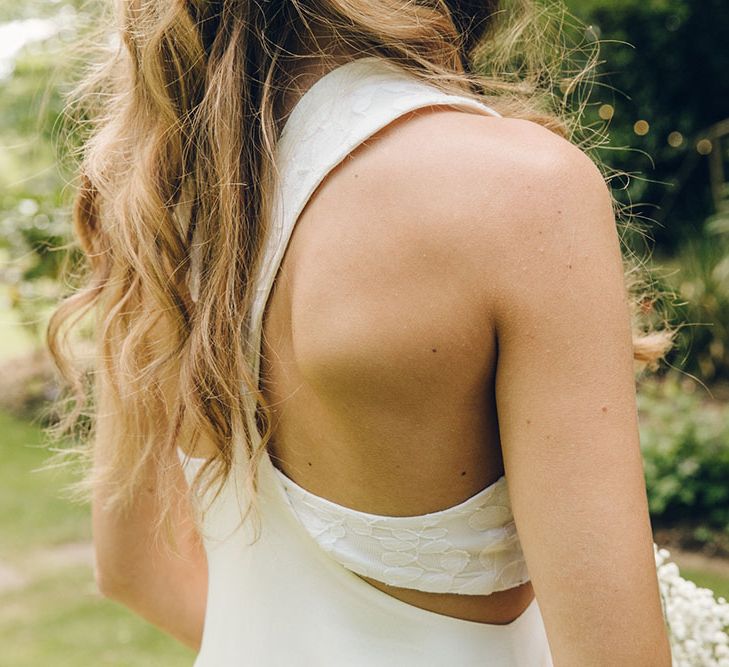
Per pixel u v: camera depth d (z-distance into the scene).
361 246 0.65
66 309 0.97
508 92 0.96
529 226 0.61
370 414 0.67
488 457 0.69
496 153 0.63
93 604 4.02
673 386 5.33
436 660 0.75
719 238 6.50
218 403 0.75
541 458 0.62
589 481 0.61
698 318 6.00
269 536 0.79
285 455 0.75
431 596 0.74
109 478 0.96
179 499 0.91
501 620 0.77
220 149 0.72
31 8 5.53
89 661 3.50
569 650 0.62
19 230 5.94
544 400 0.62
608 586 0.61
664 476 4.45
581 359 0.61
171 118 0.77
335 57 0.72
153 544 1.02
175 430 0.80
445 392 0.65
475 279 0.62
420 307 0.63
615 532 0.61
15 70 5.77
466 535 0.71
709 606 1.07
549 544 0.62
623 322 0.62
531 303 0.61
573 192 0.62
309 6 0.72
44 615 3.92
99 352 0.91
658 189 7.04
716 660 1.08
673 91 6.94
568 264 0.61
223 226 0.73
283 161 0.71
